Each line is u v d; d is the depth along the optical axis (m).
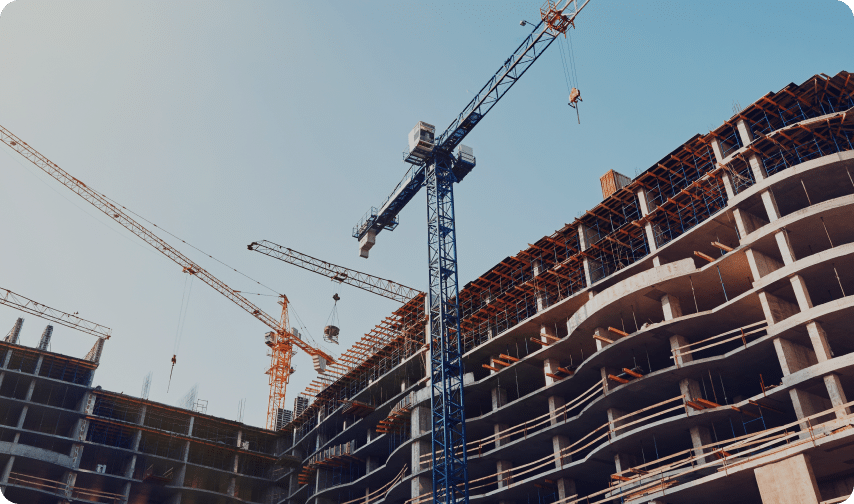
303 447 101.50
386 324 84.50
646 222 62.47
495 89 74.25
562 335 68.62
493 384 70.19
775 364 52.22
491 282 74.50
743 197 55.19
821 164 52.09
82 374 93.19
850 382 47.12
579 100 68.44
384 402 87.62
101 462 91.69
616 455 56.31
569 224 68.88
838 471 45.25
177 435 94.38
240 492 102.38
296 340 135.88
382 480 82.00
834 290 53.00
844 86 56.31
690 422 51.34
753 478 45.53
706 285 55.97
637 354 58.09
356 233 90.56
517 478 68.50
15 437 83.00
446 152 77.00
